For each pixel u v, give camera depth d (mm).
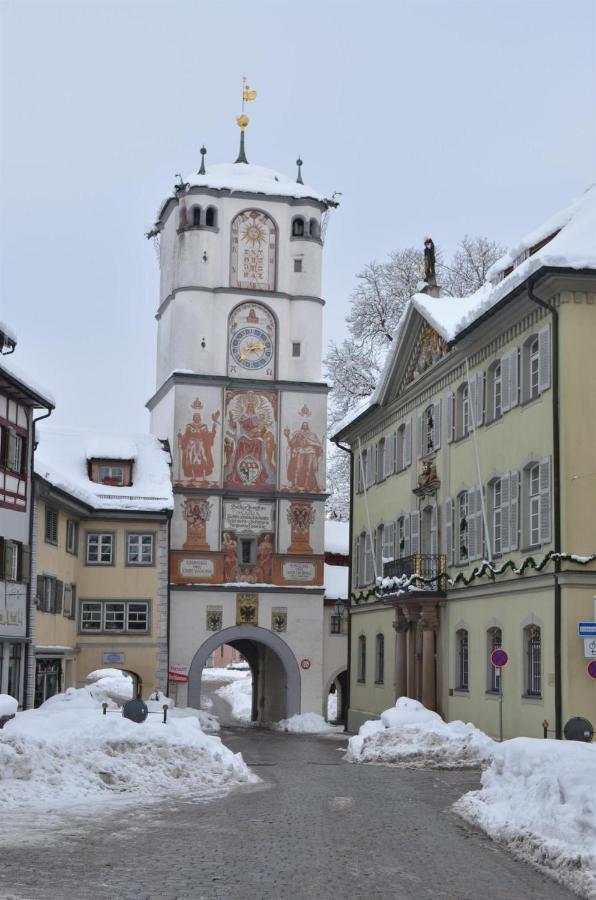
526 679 33906
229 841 16188
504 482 36062
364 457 54906
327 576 64438
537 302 32500
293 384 63438
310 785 25094
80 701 38125
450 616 40906
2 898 11867
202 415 62344
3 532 39688
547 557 31562
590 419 31547
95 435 60750
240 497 62344
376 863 14781
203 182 64188
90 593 56438
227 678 111312
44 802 20266
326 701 62125
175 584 60500
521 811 17266
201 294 63469
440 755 32094
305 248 64938
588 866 13734
